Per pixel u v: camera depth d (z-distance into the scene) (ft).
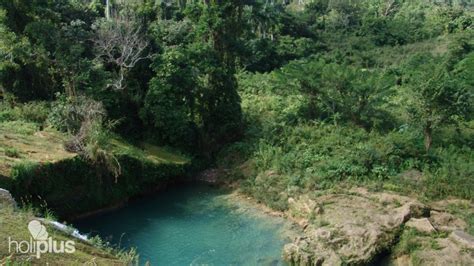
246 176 84.69
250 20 171.22
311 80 97.76
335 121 94.68
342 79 95.81
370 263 57.11
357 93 95.35
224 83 95.14
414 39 195.11
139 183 77.56
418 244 57.82
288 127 94.02
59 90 88.84
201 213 73.67
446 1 274.77
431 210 67.00
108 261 41.86
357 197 71.41
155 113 87.51
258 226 69.26
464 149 82.69
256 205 76.79
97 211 70.64
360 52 180.65
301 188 75.56
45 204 61.77
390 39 194.39
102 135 72.54
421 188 72.90
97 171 69.56
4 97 85.97
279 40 174.81
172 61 89.56
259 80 125.80
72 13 107.76
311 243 59.82
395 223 61.52
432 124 81.25
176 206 76.18
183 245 62.85
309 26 207.00
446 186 72.74
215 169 90.99
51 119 78.02
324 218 66.54
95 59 86.69
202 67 93.40
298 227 68.49
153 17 126.93
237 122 97.25
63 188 65.16
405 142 80.12
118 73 91.45
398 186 73.87
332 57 170.19
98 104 77.20
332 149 85.35
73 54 82.53
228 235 66.28
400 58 172.45
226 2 98.07
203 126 94.84
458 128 87.30
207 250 61.67
